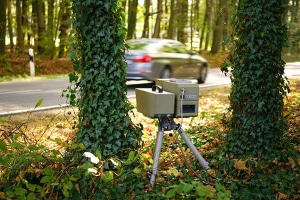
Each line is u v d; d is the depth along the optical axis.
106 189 4.40
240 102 5.35
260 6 5.14
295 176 4.95
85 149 4.76
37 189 4.40
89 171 4.04
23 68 18.92
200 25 31.66
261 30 5.15
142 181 4.60
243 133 5.25
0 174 4.66
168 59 13.42
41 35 23.53
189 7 32.16
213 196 3.80
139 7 34.03
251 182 4.75
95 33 4.71
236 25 5.37
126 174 4.56
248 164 5.02
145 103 4.52
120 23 4.83
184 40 33.25
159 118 4.52
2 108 9.41
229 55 5.50
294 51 25.25
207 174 4.86
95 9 4.69
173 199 4.29
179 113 4.50
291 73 19.17
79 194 4.38
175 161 5.53
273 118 5.29
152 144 6.33
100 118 4.74
